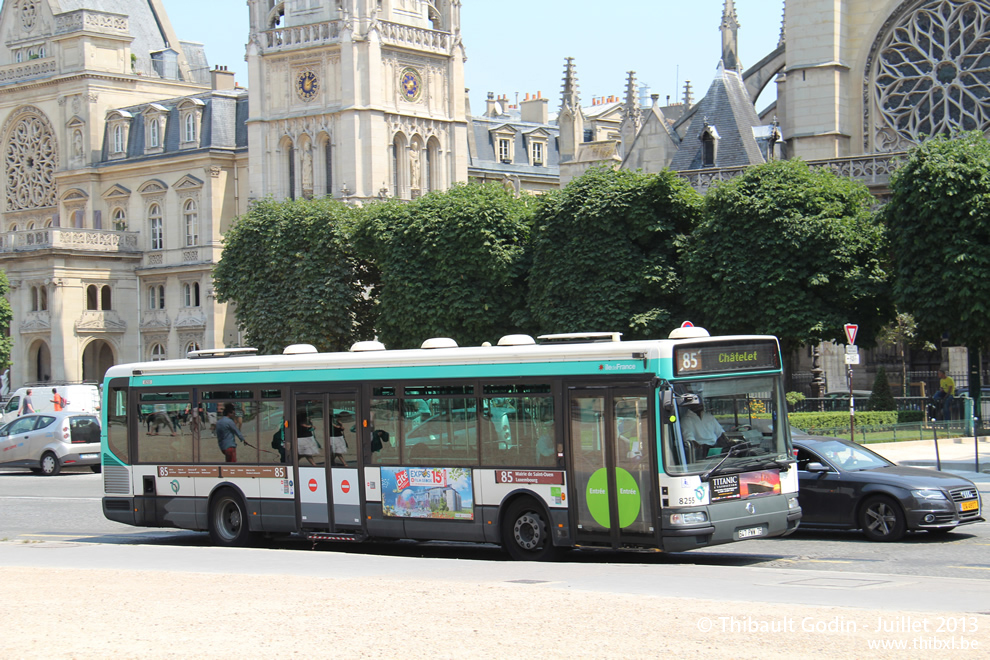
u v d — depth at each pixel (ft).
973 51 215.72
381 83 282.15
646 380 69.77
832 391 223.10
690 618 45.03
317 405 84.23
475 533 76.64
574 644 40.96
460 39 299.58
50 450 166.71
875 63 224.53
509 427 75.46
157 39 360.69
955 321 163.22
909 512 78.54
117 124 325.01
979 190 160.66
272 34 290.56
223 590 55.83
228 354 94.94
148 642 43.04
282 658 39.99
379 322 200.13
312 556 74.18
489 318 188.24
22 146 343.26
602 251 175.73
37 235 307.17
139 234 319.68
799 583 56.90
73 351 306.55
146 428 93.04
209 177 305.12
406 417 79.97
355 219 211.41
